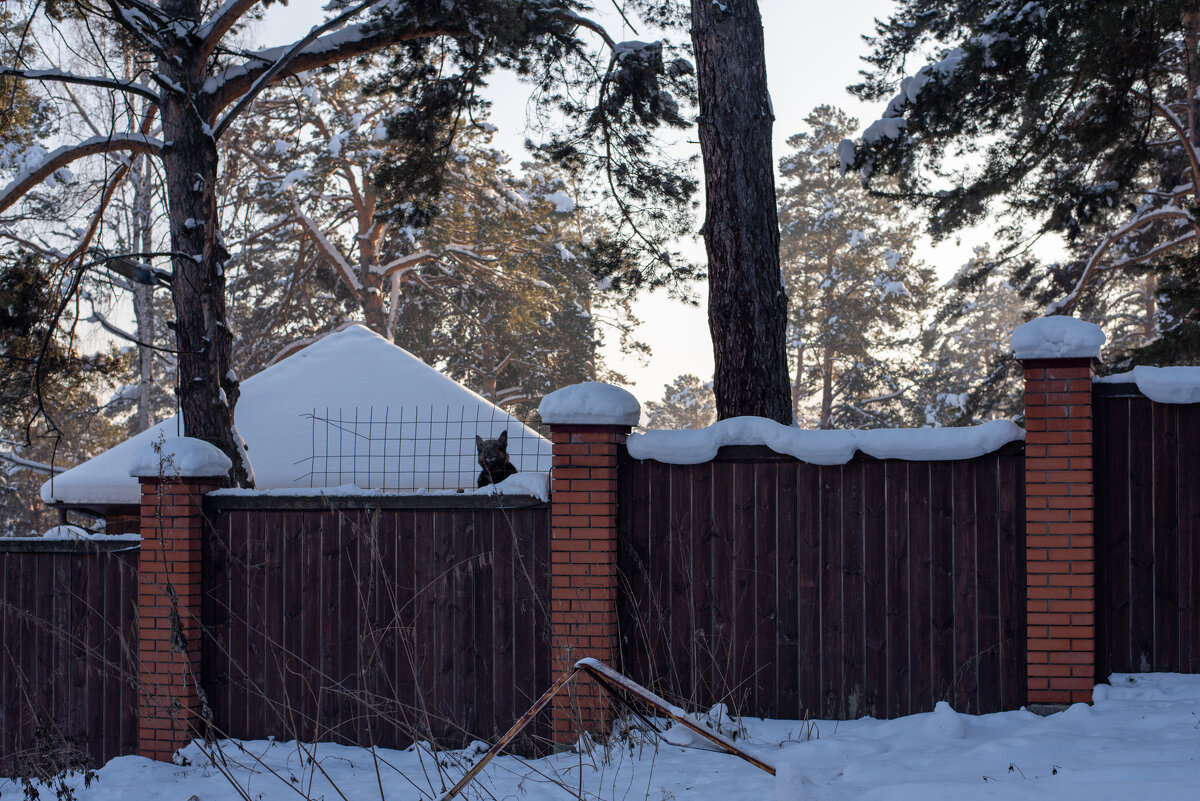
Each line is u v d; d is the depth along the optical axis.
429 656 6.83
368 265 28.44
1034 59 11.52
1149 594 5.95
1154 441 6.00
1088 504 5.82
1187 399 5.88
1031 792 4.29
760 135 8.87
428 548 6.89
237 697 7.11
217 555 7.21
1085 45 10.87
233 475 9.88
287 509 7.12
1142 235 22.92
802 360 42.78
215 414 9.71
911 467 6.26
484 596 6.79
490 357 33.31
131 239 25.53
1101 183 15.50
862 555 6.30
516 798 5.34
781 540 6.41
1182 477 5.95
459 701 6.76
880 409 41.09
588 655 6.41
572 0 12.65
